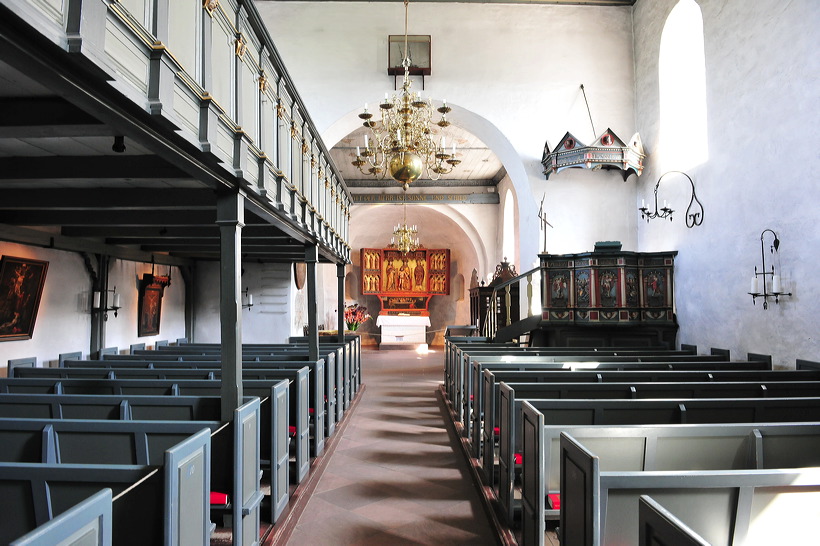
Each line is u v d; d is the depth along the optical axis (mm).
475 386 6895
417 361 18844
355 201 21594
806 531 2611
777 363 7859
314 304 8234
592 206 12938
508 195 20484
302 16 13398
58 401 4547
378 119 14852
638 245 12812
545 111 13219
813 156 7098
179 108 3273
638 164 12180
